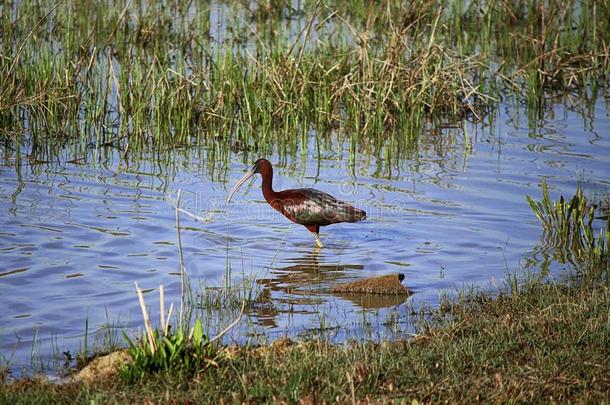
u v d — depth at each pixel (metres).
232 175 17.45
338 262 13.47
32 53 22.77
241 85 20.72
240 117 19.66
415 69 21.38
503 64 22.92
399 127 20.53
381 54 22.62
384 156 18.70
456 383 8.69
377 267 13.27
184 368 8.96
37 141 18.89
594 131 20.44
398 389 8.61
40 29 24.45
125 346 10.14
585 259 13.52
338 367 9.06
